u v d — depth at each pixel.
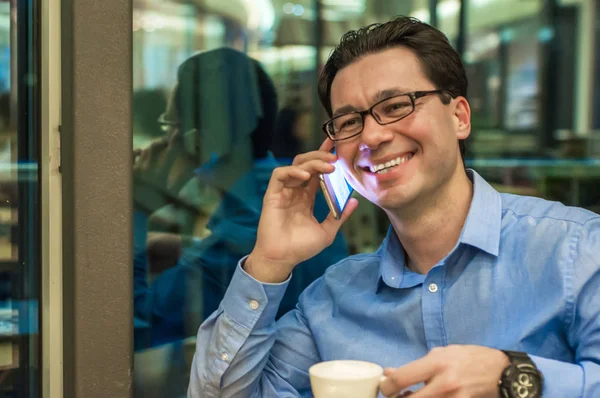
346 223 2.05
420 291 1.09
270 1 1.98
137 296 1.80
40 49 1.21
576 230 1.01
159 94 1.85
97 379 1.21
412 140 1.00
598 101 2.63
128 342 1.22
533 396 0.83
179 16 1.85
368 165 1.03
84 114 1.17
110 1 1.17
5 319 1.24
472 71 2.57
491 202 1.08
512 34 2.57
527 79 2.62
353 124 1.06
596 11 2.58
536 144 2.63
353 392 0.78
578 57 2.62
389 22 1.08
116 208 1.20
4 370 1.24
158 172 1.85
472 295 1.04
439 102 1.02
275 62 2.00
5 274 1.24
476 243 1.04
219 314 1.17
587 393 0.87
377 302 1.14
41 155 1.22
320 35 2.06
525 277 1.02
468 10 2.48
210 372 1.14
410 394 0.84
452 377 0.81
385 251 1.15
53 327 1.23
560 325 1.00
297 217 1.14
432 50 1.04
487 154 2.63
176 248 1.85
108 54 1.18
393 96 1.01
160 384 1.82
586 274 0.97
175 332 1.84
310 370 0.82
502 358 0.85
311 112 2.03
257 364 1.14
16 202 1.24
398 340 1.11
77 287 1.19
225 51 1.91
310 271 1.83
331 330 1.18
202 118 1.89
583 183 2.61
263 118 1.97
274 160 1.99
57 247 1.22
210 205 1.89
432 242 1.08
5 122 1.23
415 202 1.03
